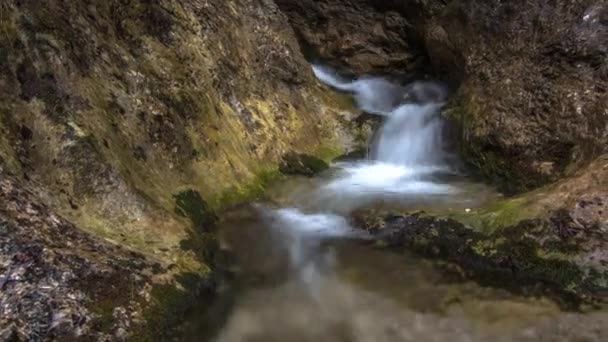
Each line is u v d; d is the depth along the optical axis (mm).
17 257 4727
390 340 5320
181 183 7133
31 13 6340
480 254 6426
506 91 8836
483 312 5688
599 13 8219
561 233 6082
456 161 9633
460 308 5777
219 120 8250
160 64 7852
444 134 10031
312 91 11148
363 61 13984
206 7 9398
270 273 6320
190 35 8672
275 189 8234
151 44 7961
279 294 5965
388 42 13828
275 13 11602
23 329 4320
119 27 7707
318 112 10688
